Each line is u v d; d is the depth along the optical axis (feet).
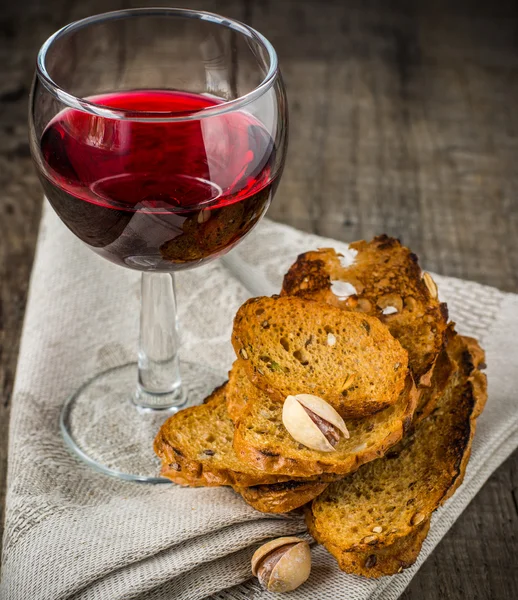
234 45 1.44
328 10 2.68
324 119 2.29
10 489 1.46
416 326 1.49
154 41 1.47
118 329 1.69
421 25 2.65
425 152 2.22
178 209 1.31
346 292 1.52
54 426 1.55
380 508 1.39
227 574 1.37
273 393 1.42
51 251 1.79
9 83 2.33
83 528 1.38
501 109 2.35
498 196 2.11
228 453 1.42
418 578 1.45
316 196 2.10
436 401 1.46
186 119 1.30
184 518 1.39
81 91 1.47
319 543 1.39
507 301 1.71
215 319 1.71
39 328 1.67
